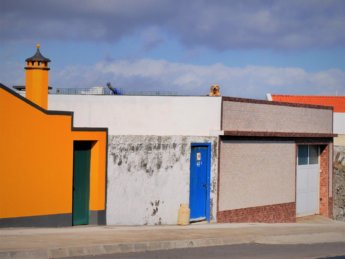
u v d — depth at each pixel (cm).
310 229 1861
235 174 1948
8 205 1379
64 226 1487
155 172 1673
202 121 1867
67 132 1484
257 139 2053
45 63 1752
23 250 1073
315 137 2433
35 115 1421
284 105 2203
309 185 2491
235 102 1927
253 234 1575
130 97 1989
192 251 1274
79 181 1546
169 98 1914
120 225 1602
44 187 1444
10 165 1379
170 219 1716
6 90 1366
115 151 1595
